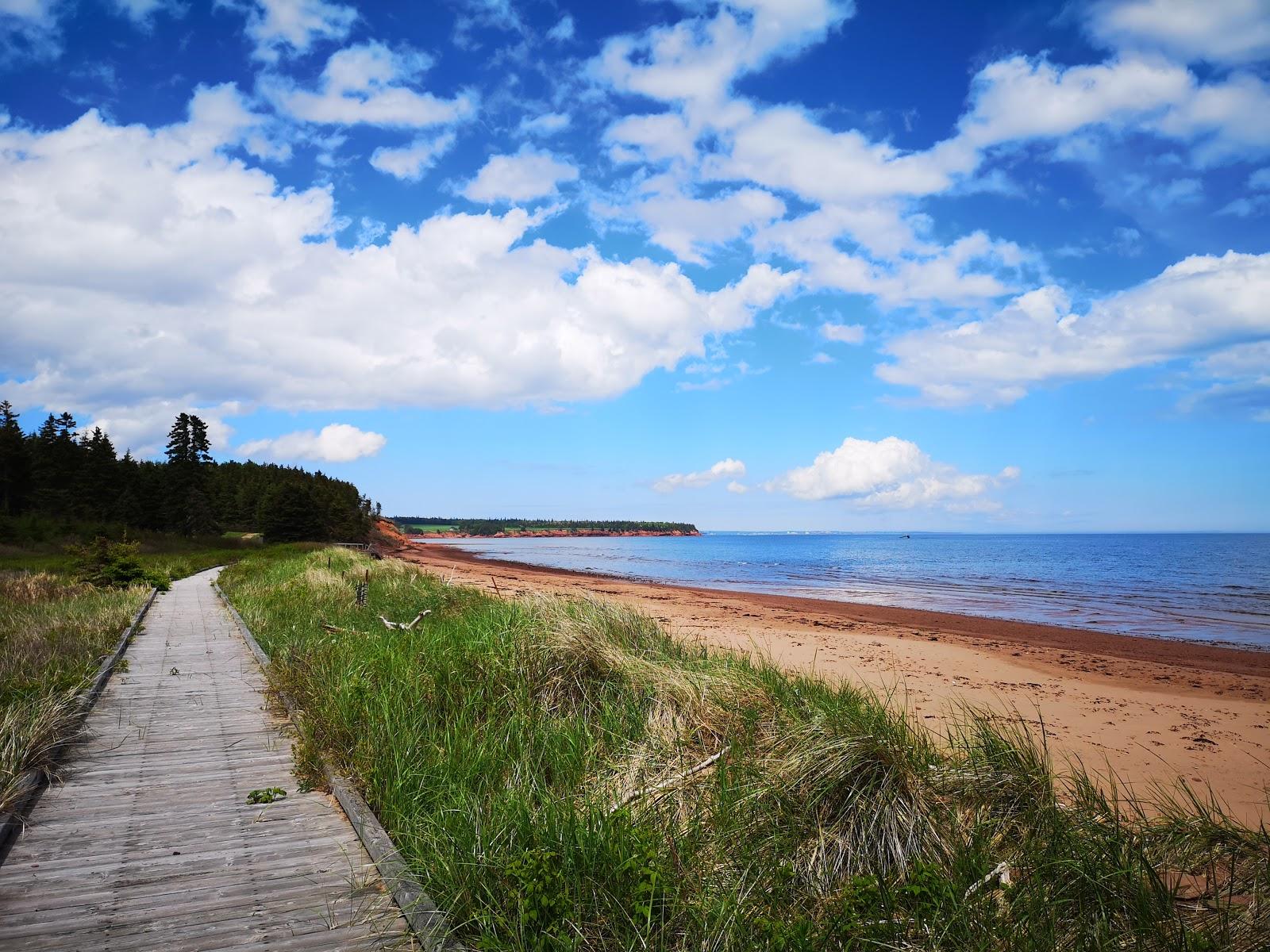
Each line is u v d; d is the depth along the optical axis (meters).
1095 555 75.69
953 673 12.35
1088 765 7.39
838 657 13.62
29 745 5.30
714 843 4.11
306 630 11.57
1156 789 6.70
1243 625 20.55
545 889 3.41
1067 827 4.29
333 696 6.76
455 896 3.53
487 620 8.97
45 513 58.47
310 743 5.76
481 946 3.19
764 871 3.87
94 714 7.24
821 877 3.93
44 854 4.15
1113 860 3.88
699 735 5.93
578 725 5.91
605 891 3.55
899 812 4.23
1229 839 4.45
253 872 3.97
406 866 3.83
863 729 4.87
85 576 19.69
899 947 3.25
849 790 4.41
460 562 61.56
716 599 26.59
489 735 5.64
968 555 78.44
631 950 3.20
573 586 30.31
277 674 8.27
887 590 32.91
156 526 63.31
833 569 53.12
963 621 20.66
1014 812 4.68
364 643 9.17
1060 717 9.41
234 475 101.50
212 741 6.40
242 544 66.06
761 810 4.43
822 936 3.36
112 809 4.82
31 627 11.11
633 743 5.69
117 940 3.28
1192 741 8.40
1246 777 7.09
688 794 4.73
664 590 30.45
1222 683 12.14
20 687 7.40
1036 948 3.24
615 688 6.76
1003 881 3.82
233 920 3.47
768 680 7.32
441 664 7.26
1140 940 3.31
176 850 4.21
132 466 70.25
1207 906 3.73
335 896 3.73
